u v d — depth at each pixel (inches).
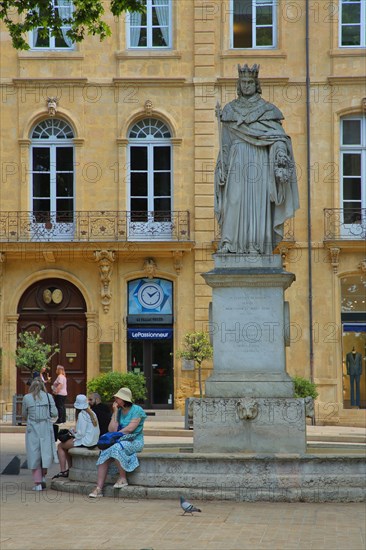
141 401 1507.1
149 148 1526.8
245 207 698.8
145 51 1525.6
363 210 1505.9
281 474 623.2
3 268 1507.1
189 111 1520.7
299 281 1496.1
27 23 930.1
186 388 1493.6
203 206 1509.6
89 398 789.2
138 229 1508.4
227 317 684.1
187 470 632.4
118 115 1520.7
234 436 661.3
